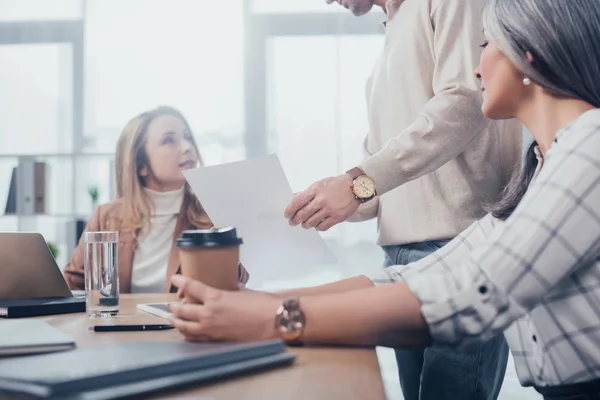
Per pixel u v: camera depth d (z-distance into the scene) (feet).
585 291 2.86
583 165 2.66
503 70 3.23
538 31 3.03
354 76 15.92
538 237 2.60
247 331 2.68
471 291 2.58
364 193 4.83
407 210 5.59
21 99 16.87
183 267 2.91
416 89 5.62
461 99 5.00
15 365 2.12
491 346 5.34
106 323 3.61
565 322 2.94
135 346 2.52
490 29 3.25
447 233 5.43
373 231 15.75
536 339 3.17
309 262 4.30
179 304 2.76
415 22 5.60
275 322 2.68
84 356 2.28
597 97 3.07
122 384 1.92
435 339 2.62
